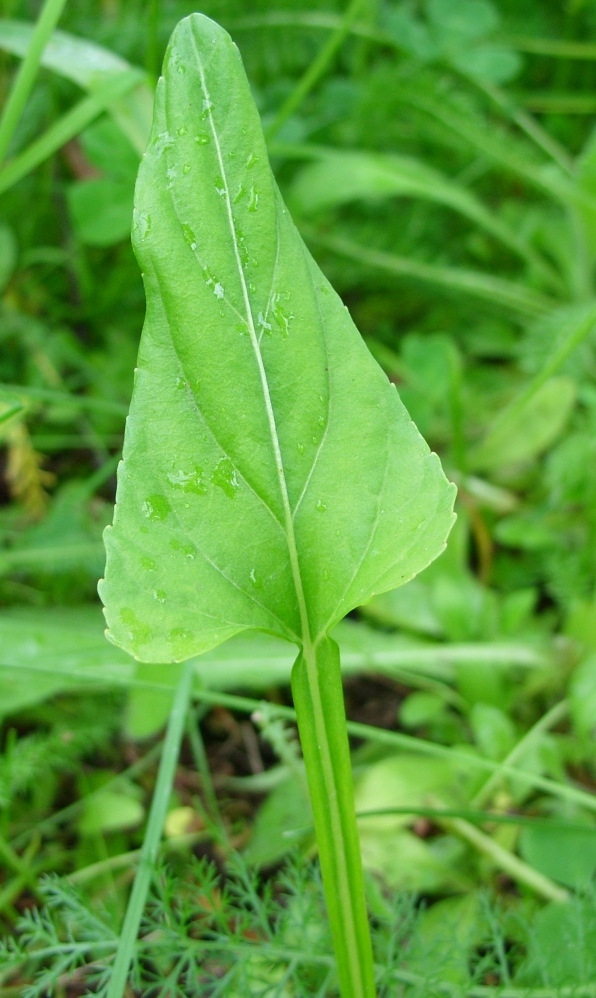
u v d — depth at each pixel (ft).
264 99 1.48
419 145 1.57
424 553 0.63
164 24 1.39
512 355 1.37
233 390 0.63
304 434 0.64
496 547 1.12
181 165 0.62
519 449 1.09
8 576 1.08
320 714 0.64
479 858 0.82
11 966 0.71
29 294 1.32
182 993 0.70
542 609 1.06
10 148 1.30
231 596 0.63
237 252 0.63
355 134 1.50
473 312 1.42
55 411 1.21
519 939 0.76
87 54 0.97
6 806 0.84
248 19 1.41
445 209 1.51
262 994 0.71
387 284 1.44
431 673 0.96
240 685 0.90
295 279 0.63
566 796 0.79
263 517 0.64
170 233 0.62
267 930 0.73
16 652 0.89
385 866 0.80
